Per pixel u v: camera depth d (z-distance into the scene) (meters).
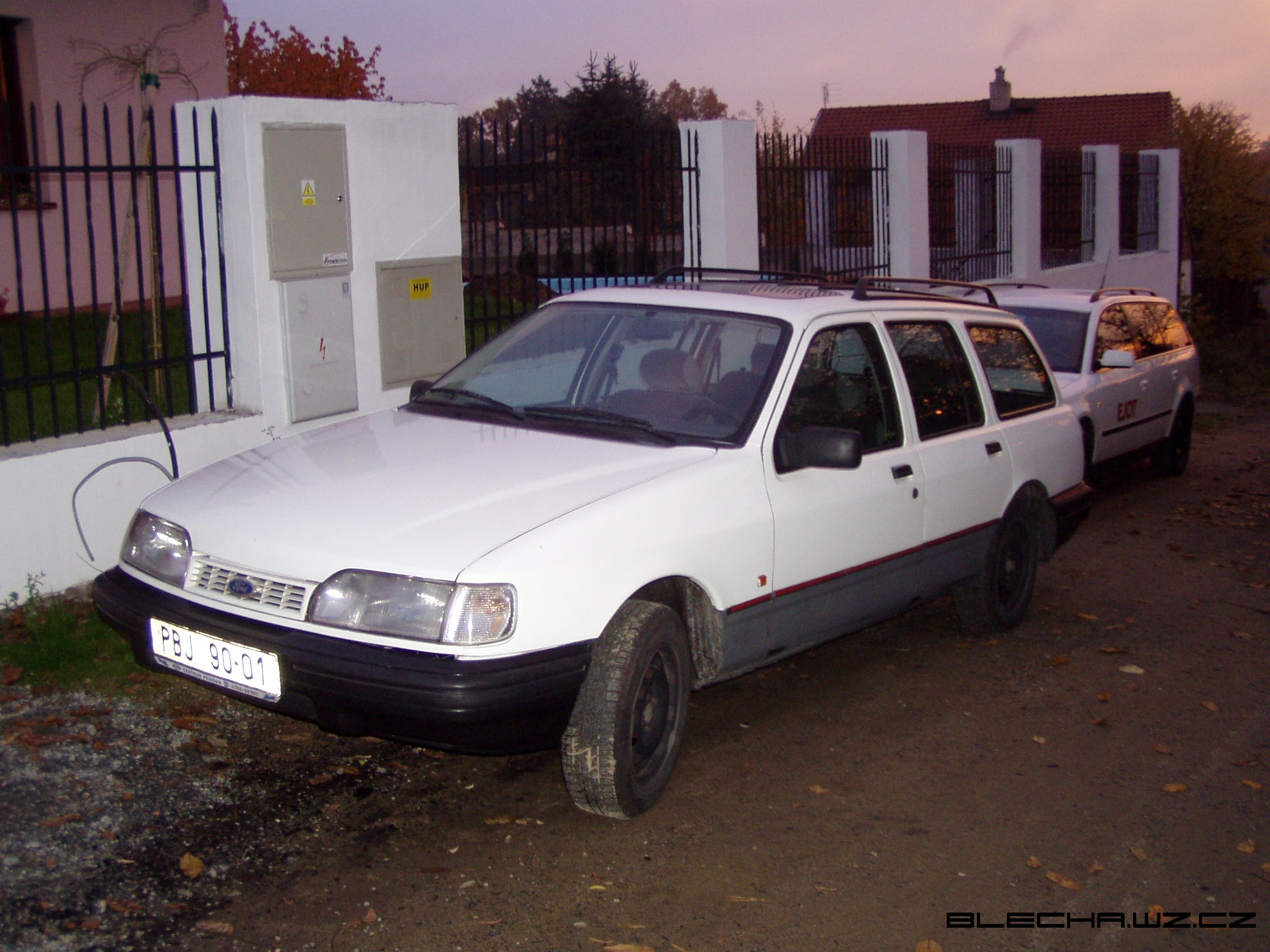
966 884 3.98
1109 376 9.77
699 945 3.57
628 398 4.91
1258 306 29.34
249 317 6.79
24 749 4.48
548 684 3.75
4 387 5.87
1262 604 7.32
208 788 4.38
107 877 3.75
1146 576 7.91
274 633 3.81
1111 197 20.34
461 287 8.00
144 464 6.26
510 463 4.38
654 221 10.27
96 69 12.22
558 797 4.48
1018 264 17.70
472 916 3.66
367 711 3.68
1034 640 6.51
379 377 7.53
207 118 6.74
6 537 5.73
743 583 4.48
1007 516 6.20
